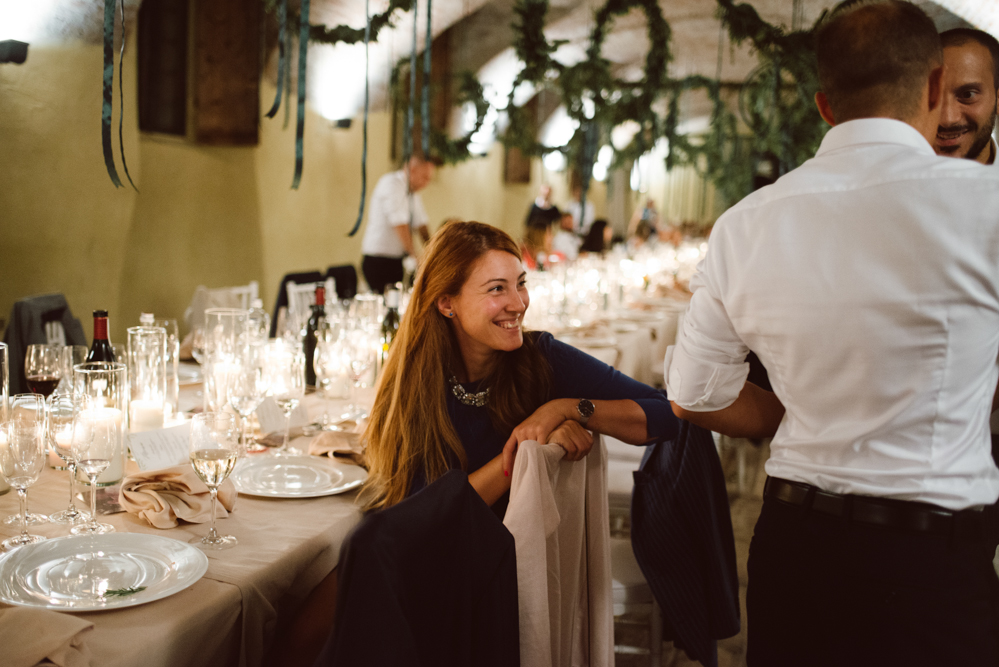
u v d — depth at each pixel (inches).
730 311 48.9
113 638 41.7
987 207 40.4
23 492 52.9
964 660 43.0
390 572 36.9
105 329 78.1
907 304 42.0
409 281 152.3
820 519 46.4
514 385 69.6
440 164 302.8
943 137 65.2
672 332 196.5
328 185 267.3
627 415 66.6
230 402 74.3
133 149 189.3
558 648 60.6
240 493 64.9
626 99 203.8
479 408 69.9
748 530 135.8
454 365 69.7
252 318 105.3
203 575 49.1
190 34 204.2
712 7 335.3
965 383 42.7
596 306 195.0
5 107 157.8
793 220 45.4
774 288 45.9
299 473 69.7
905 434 44.0
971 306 41.3
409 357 68.2
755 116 215.0
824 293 44.1
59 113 169.0
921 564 43.4
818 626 46.6
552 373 71.2
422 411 67.6
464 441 69.3
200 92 206.8
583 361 72.8
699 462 70.6
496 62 332.8
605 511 65.6
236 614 48.1
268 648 52.2
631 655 98.7
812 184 45.1
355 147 279.4
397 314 115.6
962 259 40.7
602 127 223.3
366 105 97.4
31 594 44.5
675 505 70.9
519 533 53.5
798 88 182.2
